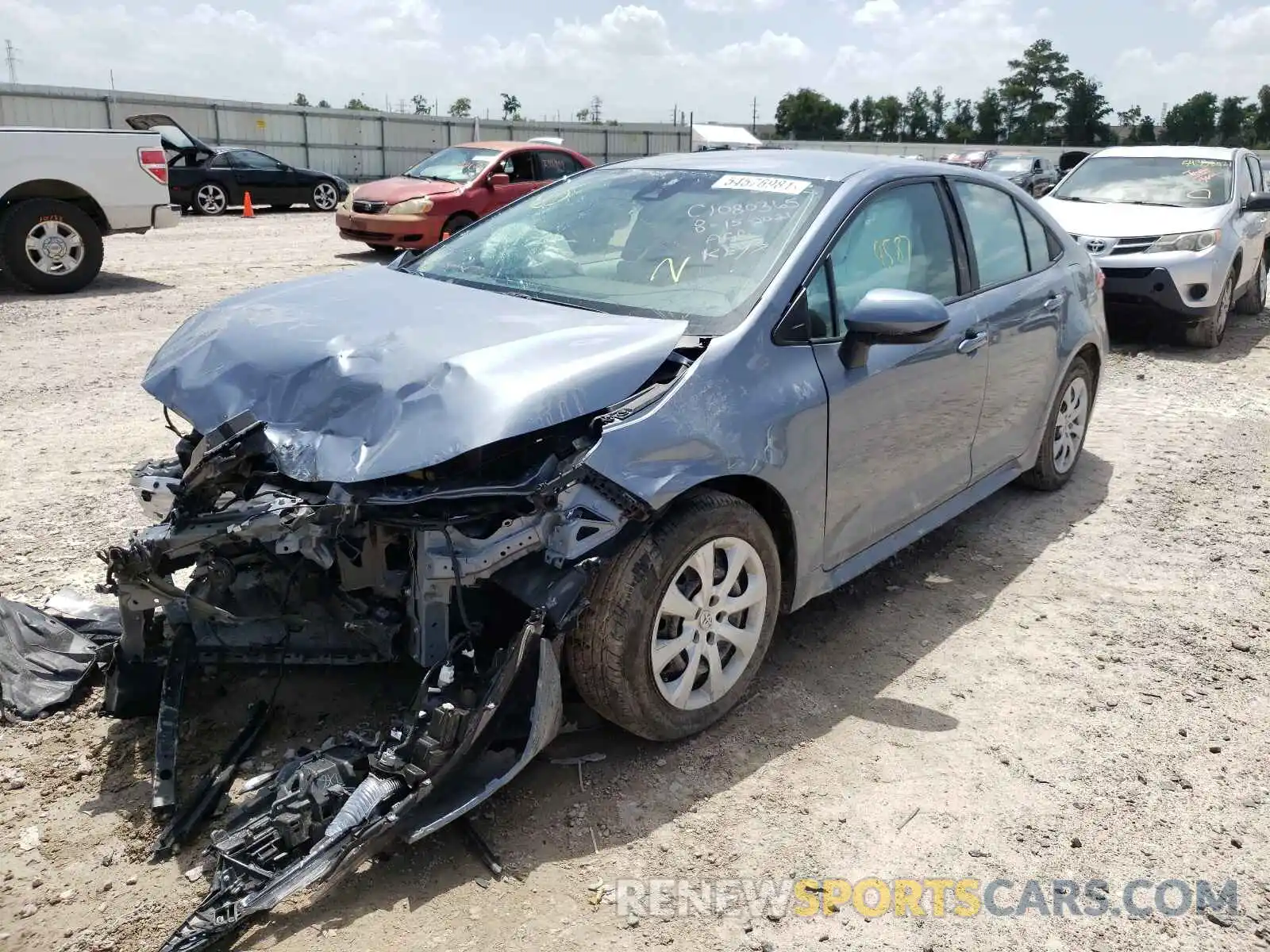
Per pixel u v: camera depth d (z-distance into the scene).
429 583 2.71
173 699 2.97
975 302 4.32
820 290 3.52
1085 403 5.61
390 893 2.56
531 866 2.67
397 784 2.56
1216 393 7.72
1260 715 3.47
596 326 3.18
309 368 2.97
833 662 3.76
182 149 20.66
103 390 7.04
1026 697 3.55
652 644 2.97
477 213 14.34
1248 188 10.21
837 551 3.67
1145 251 8.88
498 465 2.88
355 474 2.63
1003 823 2.90
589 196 4.26
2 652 3.33
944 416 4.10
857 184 3.83
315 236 17.19
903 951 2.45
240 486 2.86
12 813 2.79
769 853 2.76
